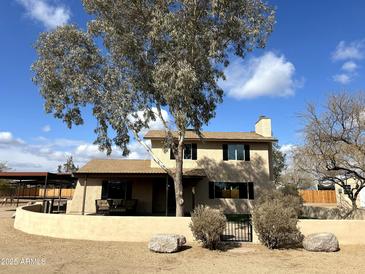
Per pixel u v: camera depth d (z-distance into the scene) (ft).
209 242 40.70
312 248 39.91
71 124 61.26
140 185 86.48
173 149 61.93
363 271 30.73
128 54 59.21
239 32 56.49
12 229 54.75
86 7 57.16
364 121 56.39
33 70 57.36
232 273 29.66
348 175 64.13
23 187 122.93
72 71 59.26
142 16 58.59
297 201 70.64
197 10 55.31
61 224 48.26
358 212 66.23
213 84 61.46
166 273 29.40
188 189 87.15
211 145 88.12
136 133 62.28
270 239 41.52
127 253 38.11
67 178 87.61
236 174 86.79
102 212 79.05
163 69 53.01
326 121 58.44
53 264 31.94
